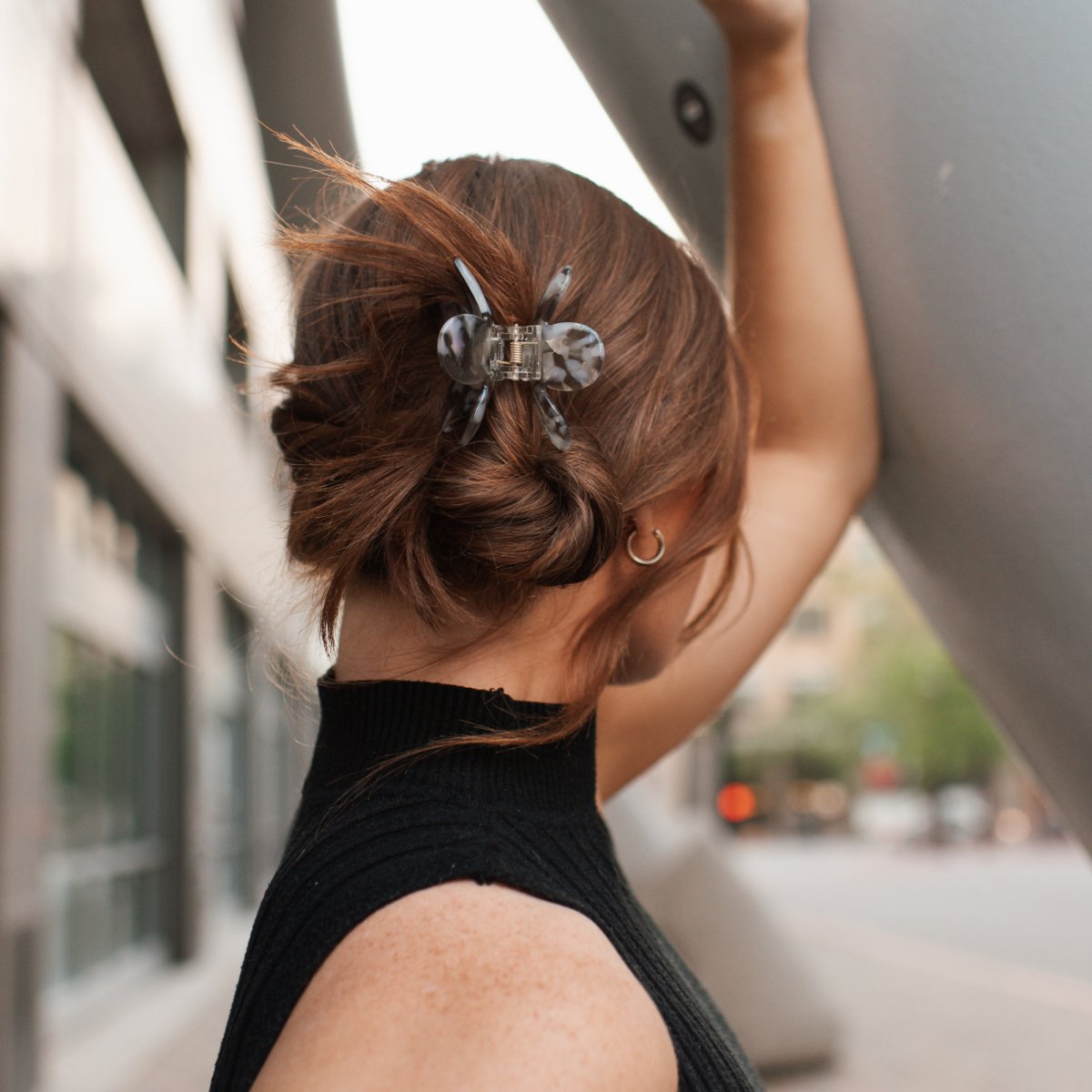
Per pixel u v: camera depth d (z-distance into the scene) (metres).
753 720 41.28
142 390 7.50
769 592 0.83
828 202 0.76
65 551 6.43
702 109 0.80
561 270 0.56
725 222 0.86
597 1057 0.40
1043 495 0.67
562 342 0.54
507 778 0.57
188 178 8.90
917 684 33.00
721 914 4.86
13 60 4.79
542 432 0.55
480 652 0.60
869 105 0.71
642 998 0.43
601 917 0.54
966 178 0.66
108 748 7.46
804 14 0.73
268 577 0.71
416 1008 0.41
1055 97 0.61
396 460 0.56
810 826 39.06
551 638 0.61
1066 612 0.69
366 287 0.61
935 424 0.73
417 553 0.56
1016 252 0.64
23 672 4.71
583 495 0.54
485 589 0.58
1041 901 13.52
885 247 0.73
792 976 4.96
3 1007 4.38
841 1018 6.11
